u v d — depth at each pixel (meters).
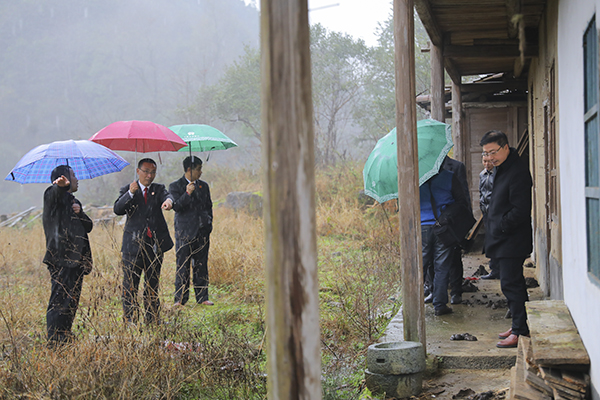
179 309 4.98
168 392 3.67
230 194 17.38
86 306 6.35
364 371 4.28
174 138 6.03
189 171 6.75
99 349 4.07
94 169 6.10
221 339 4.73
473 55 7.44
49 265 5.05
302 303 2.01
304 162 2.01
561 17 4.38
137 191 5.91
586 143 3.33
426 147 5.32
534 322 3.71
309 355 2.02
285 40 1.99
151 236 5.86
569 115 3.97
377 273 7.08
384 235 10.12
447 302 5.55
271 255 2.04
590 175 3.23
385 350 3.79
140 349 4.12
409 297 4.12
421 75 19.52
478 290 6.56
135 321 4.73
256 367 4.31
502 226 4.32
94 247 10.30
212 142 7.51
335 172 17.94
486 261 8.69
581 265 3.43
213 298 7.30
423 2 5.72
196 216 6.72
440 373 4.22
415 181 4.07
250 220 14.73
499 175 4.41
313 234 2.03
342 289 6.95
